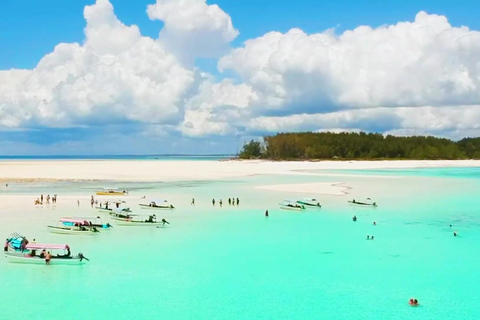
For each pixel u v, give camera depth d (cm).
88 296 3197
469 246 4550
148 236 4981
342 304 3069
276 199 7819
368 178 12519
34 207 6781
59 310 2958
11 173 13988
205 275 3644
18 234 4903
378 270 3784
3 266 3847
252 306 3034
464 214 6341
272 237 4950
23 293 3247
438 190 9281
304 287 3381
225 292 3278
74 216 6003
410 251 4372
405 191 9088
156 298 3164
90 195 8306
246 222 5784
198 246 4550
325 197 8106
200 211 6594
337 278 3581
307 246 4559
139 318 2848
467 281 3519
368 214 6366
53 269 3784
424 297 3195
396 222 5788
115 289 3331
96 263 3953
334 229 5369
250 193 8700
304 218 6069
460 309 2994
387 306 3039
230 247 4503
